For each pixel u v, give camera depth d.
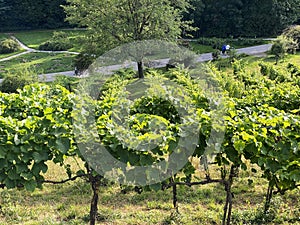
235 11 32.94
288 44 23.39
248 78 8.50
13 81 17.25
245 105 5.47
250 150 4.02
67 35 34.31
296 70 10.41
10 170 3.93
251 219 5.16
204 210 5.50
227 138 4.15
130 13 18.97
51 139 3.97
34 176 4.07
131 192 6.16
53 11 40.38
